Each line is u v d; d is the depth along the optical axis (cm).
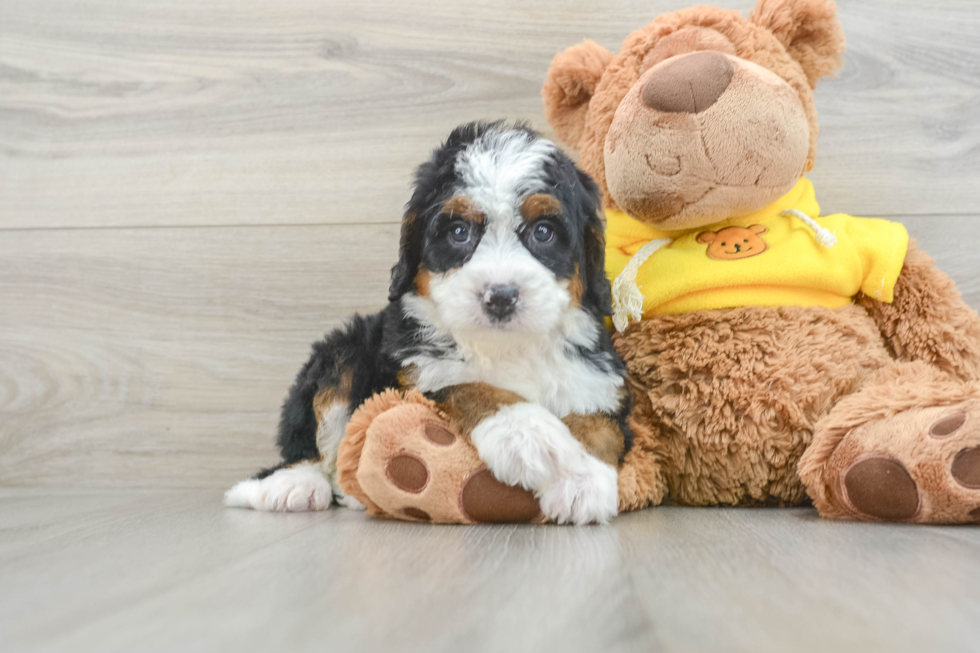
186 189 253
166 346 251
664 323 182
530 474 144
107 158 255
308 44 250
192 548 128
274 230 250
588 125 199
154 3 254
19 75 256
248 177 251
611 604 86
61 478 251
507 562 111
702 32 185
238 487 193
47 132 256
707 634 74
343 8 248
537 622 80
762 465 173
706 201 176
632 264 185
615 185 181
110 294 252
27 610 88
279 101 251
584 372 165
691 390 175
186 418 250
